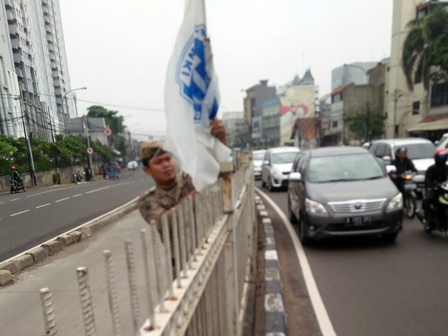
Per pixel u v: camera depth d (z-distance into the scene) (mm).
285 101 54250
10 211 5094
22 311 2873
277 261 4117
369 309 3064
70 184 6578
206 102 1551
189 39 1406
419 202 7410
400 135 28562
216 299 1657
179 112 1305
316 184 5027
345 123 38031
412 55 19766
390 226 4426
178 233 1204
